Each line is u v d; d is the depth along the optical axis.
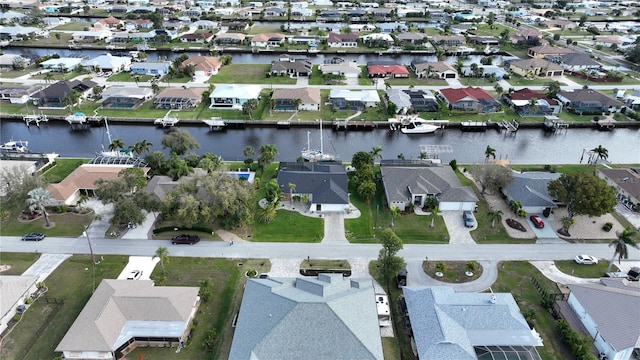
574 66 193.62
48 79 171.38
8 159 112.06
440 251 82.56
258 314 62.69
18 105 149.38
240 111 147.62
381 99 157.88
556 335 65.25
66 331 64.94
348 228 88.81
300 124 140.12
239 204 85.88
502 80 181.50
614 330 61.69
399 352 62.31
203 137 134.25
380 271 74.00
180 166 101.19
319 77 181.25
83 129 138.88
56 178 104.94
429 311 64.25
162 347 62.59
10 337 63.84
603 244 85.06
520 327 62.50
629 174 104.12
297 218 91.69
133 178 90.38
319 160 117.31
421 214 93.50
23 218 90.00
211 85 165.88
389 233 72.62
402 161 111.56
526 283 75.12
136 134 135.00
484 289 73.56
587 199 82.50
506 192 98.06
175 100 149.25
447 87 172.38
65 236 85.38
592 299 66.56
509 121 143.50
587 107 150.38
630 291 66.94
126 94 150.88
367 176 100.25
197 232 86.81
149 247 82.62
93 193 98.38
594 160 121.81
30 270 76.56
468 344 59.72
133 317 64.06
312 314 60.56
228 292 72.25
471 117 145.88
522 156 124.75
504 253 82.25
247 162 109.81
